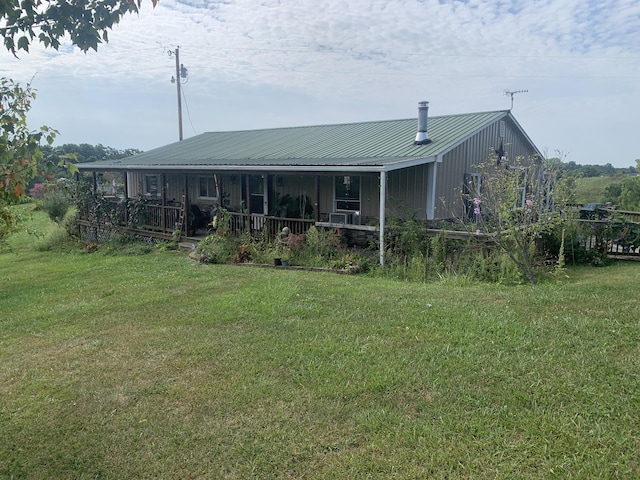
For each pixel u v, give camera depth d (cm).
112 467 315
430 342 493
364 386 402
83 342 566
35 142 265
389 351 474
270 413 369
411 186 1195
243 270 1021
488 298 662
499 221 867
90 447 339
